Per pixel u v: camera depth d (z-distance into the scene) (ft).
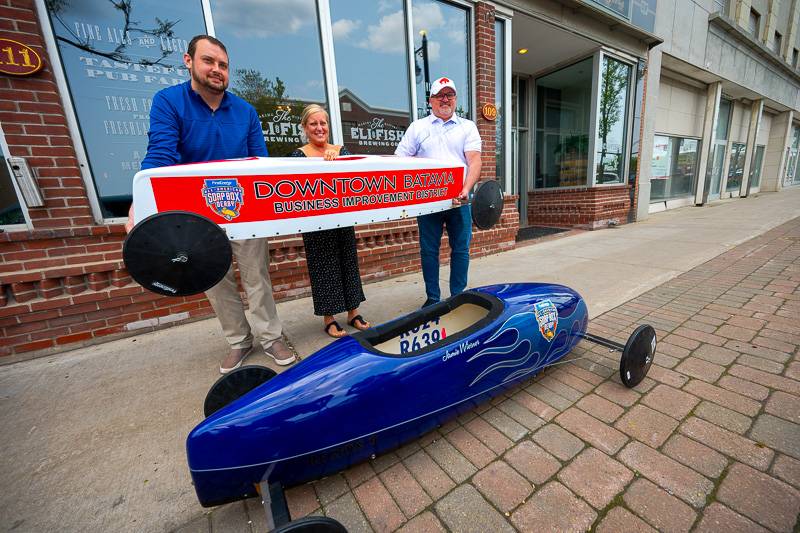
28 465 6.24
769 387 7.26
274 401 4.73
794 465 5.37
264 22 13.24
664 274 15.42
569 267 17.46
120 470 6.07
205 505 4.75
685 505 4.85
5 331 9.91
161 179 5.52
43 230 10.12
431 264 12.11
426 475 5.69
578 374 8.20
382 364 5.33
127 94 11.41
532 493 5.22
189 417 7.43
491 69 19.61
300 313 12.99
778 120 63.46
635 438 6.13
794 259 16.39
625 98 30.07
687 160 44.09
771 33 50.98
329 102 14.93
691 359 8.50
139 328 11.70
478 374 6.27
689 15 33.30
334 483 5.66
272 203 6.49
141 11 11.27
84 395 8.30
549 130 32.42
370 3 15.52
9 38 9.32
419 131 10.96
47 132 10.12
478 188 10.16
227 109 8.08
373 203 7.85
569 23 23.12
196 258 5.49
